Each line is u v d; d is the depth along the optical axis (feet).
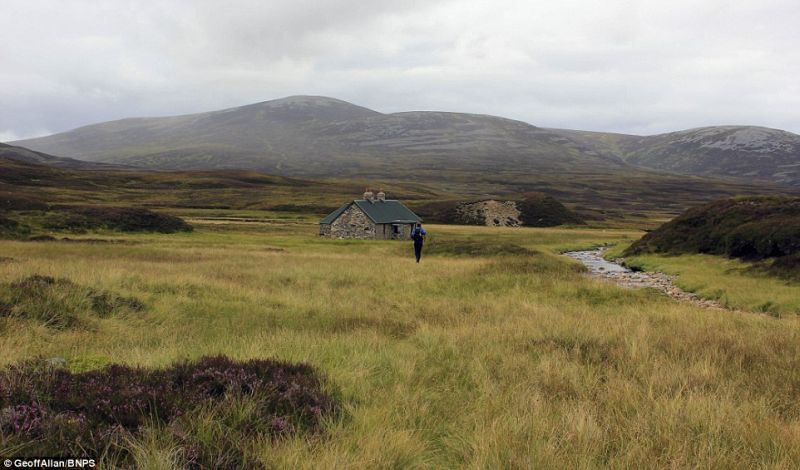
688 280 103.24
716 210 159.12
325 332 41.57
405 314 53.01
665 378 28.07
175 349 31.94
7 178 473.26
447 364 31.83
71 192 442.09
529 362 31.83
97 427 17.66
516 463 16.88
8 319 36.81
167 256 106.42
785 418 23.02
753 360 34.14
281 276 79.61
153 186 588.50
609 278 114.11
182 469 15.30
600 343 38.04
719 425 20.34
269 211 435.12
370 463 16.61
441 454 19.01
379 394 24.62
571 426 19.98
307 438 18.85
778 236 116.16
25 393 19.51
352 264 101.55
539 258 141.49
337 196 537.24
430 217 390.63
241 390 22.57
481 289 77.05
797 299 75.41
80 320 41.04
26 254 96.37
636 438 19.30
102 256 100.27
